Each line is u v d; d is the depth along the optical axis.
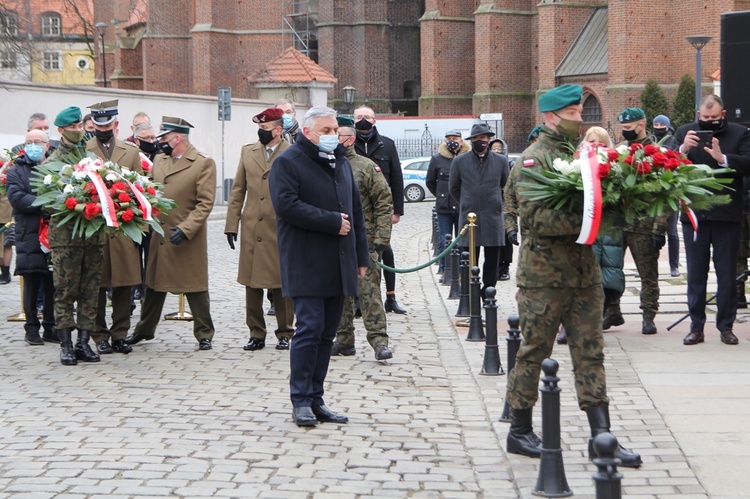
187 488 6.34
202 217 10.79
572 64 55.16
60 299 10.29
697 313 10.60
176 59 66.44
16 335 12.10
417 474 6.68
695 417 7.80
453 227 17.64
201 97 34.66
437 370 9.98
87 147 10.93
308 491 6.32
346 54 67.81
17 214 11.39
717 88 44.19
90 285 10.40
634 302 13.81
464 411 8.40
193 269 10.91
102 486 6.37
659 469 6.57
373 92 67.88
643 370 9.44
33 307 11.48
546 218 6.25
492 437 7.59
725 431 7.40
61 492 6.27
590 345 6.48
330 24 67.00
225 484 6.43
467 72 63.84
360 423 7.97
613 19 51.50
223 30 64.50
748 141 10.03
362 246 8.20
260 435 7.57
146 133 13.16
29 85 26.09
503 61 59.97
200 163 10.98
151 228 10.74
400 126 55.69
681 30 50.38
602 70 53.03
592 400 6.53
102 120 10.86
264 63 65.25
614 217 6.34
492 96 59.72
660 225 11.02
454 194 13.43
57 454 7.07
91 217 9.69
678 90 48.38
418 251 22.73
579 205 6.24
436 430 7.78
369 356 10.67
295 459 6.97
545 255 6.41
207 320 11.10
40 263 11.32
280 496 6.22
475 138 13.16
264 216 10.77
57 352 10.99
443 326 12.52
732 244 10.38
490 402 8.58
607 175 6.18
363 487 6.41
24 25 33.12
